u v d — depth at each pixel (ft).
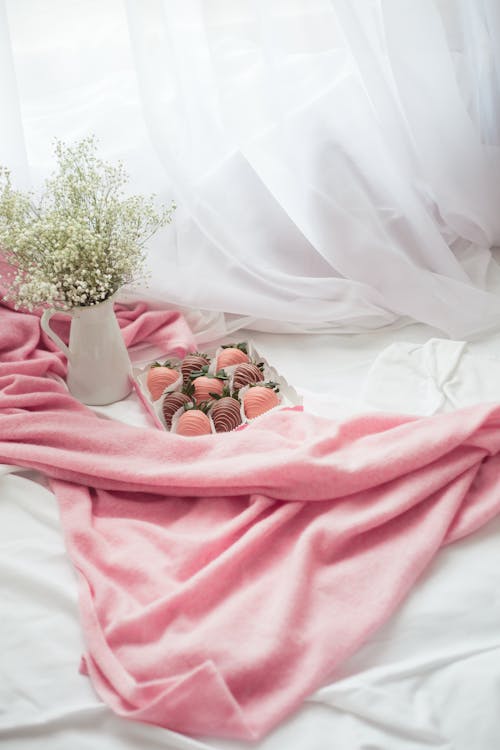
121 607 3.53
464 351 4.82
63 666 3.42
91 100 5.04
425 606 3.54
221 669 3.28
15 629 3.54
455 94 5.23
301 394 4.65
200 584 3.55
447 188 5.42
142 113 4.89
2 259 5.00
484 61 5.50
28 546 3.85
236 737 3.16
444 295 5.29
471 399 4.50
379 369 4.73
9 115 4.86
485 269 5.63
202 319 5.24
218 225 5.08
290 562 3.65
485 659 3.35
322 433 4.21
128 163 5.12
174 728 3.18
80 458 4.11
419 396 4.57
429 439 3.96
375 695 3.24
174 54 4.82
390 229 5.36
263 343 5.30
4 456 4.18
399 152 5.25
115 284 4.54
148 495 4.12
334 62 5.00
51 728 3.22
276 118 4.95
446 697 3.25
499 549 3.75
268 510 3.92
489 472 4.02
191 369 4.74
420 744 3.13
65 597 3.62
